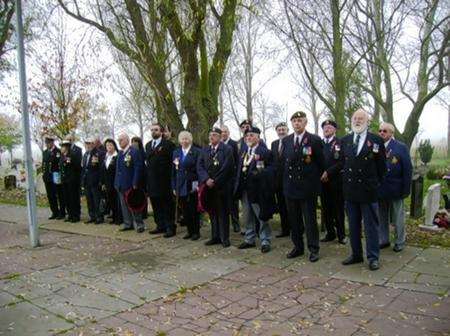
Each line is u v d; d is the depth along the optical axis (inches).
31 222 297.6
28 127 294.5
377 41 394.6
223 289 205.2
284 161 267.1
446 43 446.6
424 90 512.4
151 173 313.9
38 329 166.9
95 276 229.0
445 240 281.9
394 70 541.0
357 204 235.0
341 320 168.4
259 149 266.7
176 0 335.6
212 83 376.5
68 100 644.1
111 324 169.9
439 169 716.0
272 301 189.2
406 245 273.1
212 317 174.1
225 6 363.9
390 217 298.0
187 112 366.6
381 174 232.1
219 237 290.2
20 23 285.0
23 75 288.2
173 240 305.3
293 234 254.4
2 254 280.7
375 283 207.6
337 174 277.0
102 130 772.6
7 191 627.8
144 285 213.2
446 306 179.3
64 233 342.3
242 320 170.7
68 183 380.8
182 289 206.2
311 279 216.1
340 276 219.1
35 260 263.6
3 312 184.2
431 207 313.4
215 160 279.6
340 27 346.0
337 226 281.9
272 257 256.7
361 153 228.4
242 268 237.0
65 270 241.3
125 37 340.5
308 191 243.9
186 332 161.3
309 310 178.7
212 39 396.5
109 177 360.5
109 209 387.9
